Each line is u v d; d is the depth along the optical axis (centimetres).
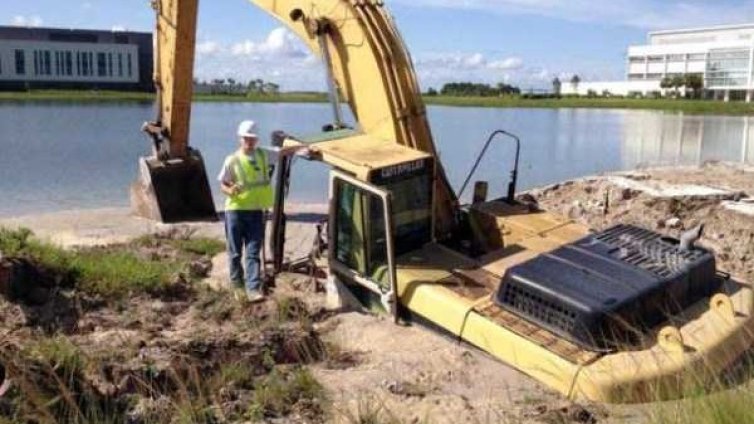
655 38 13688
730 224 1203
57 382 500
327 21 938
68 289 826
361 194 800
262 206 896
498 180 2319
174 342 664
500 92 12675
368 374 663
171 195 1489
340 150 842
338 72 941
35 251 872
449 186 896
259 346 694
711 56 11600
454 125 5091
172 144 1488
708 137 4125
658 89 12644
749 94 10969
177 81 1423
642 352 623
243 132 884
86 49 9275
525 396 617
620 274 685
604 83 13912
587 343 636
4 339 581
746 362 651
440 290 748
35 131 3869
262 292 882
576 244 755
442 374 659
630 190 1367
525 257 803
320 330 779
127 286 856
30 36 8944
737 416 438
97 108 6253
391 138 892
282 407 586
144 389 568
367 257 810
